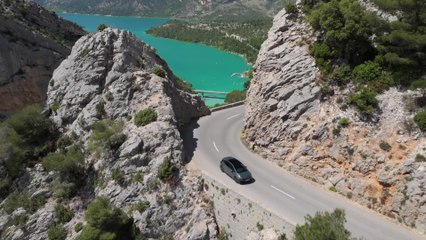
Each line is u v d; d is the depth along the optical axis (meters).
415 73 39.38
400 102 38.19
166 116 49.41
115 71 55.00
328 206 36.97
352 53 43.50
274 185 40.78
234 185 40.75
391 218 34.97
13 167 52.44
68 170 48.88
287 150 44.59
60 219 46.50
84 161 49.94
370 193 36.78
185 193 42.81
